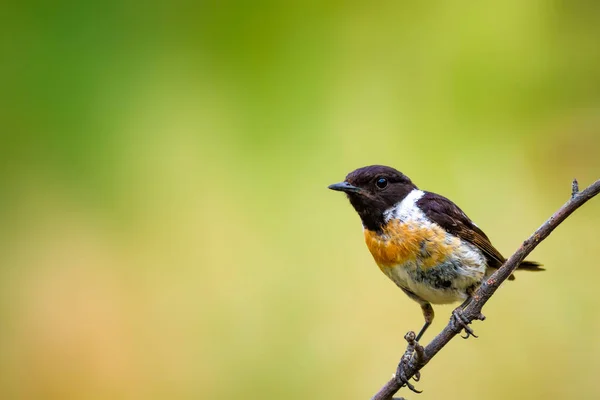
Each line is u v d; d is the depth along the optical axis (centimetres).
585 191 677
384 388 755
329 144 1159
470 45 1193
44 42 1078
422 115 1172
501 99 1181
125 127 1112
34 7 1073
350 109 1165
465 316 706
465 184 1149
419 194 868
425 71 1189
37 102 1076
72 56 1089
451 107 1177
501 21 1195
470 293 849
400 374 749
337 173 1149
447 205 862
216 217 1132
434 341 724
